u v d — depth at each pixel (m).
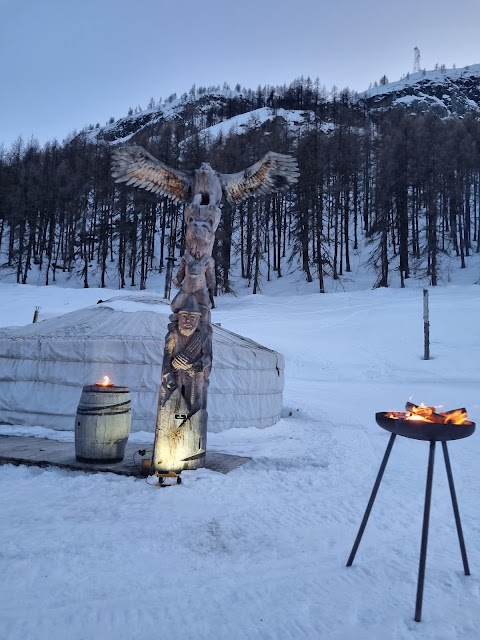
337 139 55.78
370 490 5.68
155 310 10.02
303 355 22.59
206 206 5.93
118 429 5.88
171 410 5.60
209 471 5.71
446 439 2.95
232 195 6.38
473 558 3.73
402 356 22.41
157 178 6.14
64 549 3.46
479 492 5.75
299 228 44.28
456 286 37.78
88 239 47.84
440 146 51.69
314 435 9.18
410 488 5.85
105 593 2.91
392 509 4.96
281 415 11.72
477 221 60.06
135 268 47.50
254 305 35.69
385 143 55.75
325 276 45.12
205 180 6.03
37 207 50.16
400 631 2.65
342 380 19.70
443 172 47.50
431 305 30.67
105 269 48.91
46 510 4.30
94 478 5.33
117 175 5.94
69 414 8.27
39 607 2.72
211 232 5.94
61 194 51.44
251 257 44.16
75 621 2.61
